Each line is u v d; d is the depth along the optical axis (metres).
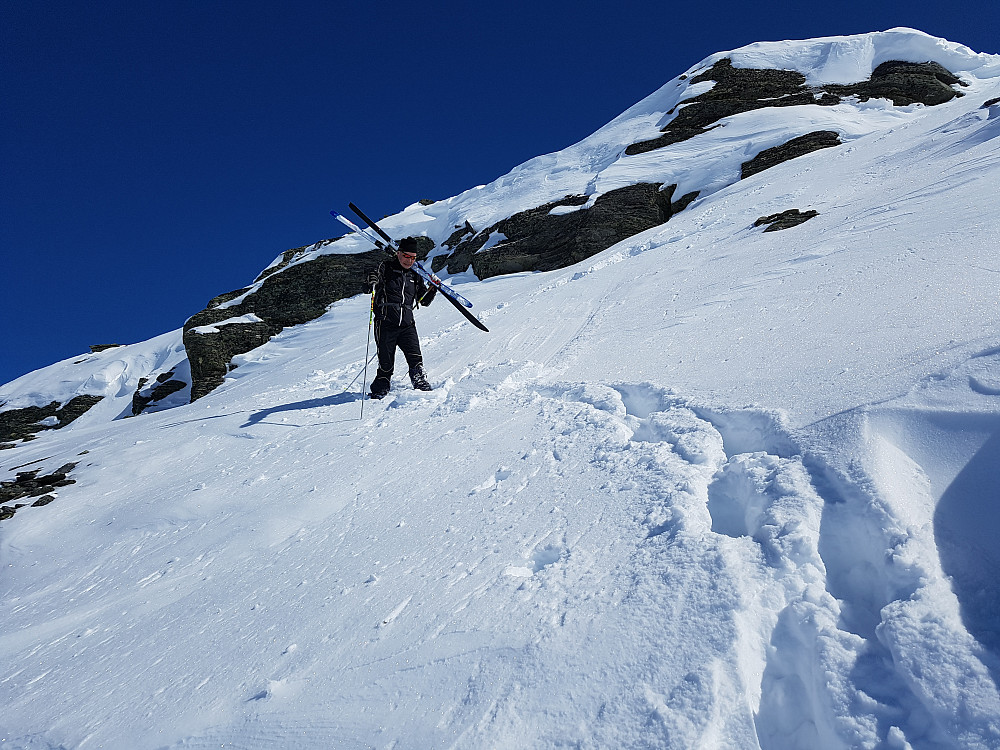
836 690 1.35
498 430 3.75
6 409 25.19
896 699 1.29
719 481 2.33
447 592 2.12
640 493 2.35
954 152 7.81
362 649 1.94
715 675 1.42
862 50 21.86
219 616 2.50
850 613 1.57
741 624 1.54
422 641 1.88
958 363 2.18
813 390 2.56
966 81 20.12
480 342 7.43
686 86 22.52
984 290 3.02
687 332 4.62
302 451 4.52
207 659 2.18
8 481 5.48
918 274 3.71
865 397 2.26
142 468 5.01
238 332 19.69
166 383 22.12
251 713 1.79
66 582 3.35
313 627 2.17
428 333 9.66
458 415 4.41
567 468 2.84
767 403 2.62
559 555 2.16
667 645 1.55
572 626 1.73
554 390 4.27
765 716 1.42
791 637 1.55
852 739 1.25
